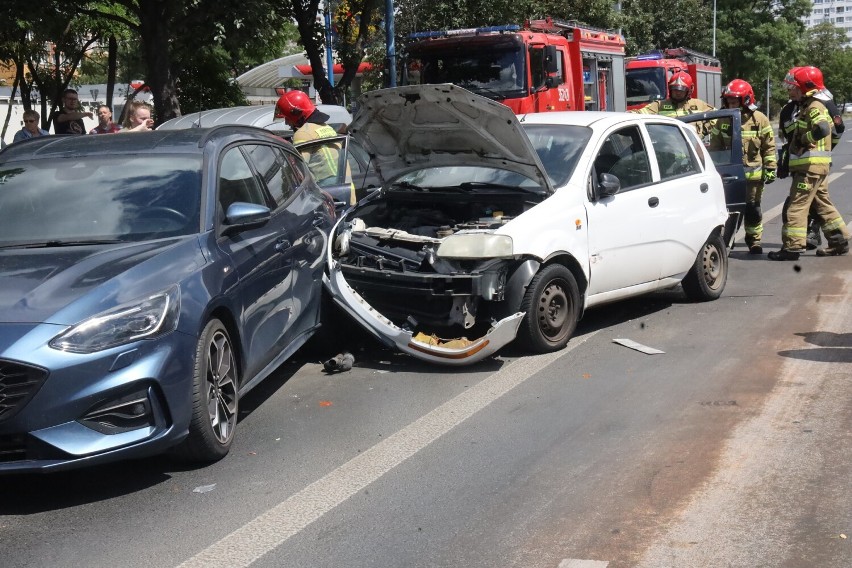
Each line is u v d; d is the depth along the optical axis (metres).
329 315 7.30
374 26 21.08
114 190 5.76
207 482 4.97
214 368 5.23
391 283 6.95
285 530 4.32
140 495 4.84
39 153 6.22
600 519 4.27
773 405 5.75
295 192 7.08
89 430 4.52
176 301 4.89
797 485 4.54
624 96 21.48
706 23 43.66
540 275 6.96
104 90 35.41
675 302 8.88
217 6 13.65
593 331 7.84
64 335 4.50
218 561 4.05
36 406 4.42
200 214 5.59
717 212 8.78
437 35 16.89
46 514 4.66
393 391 6.47
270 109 15.88
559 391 6.23
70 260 5.04
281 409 6.21
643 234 7.90
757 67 64.56
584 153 7.59
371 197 7.98
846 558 3.81
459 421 5.74
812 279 9.70
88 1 14.42
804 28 67.06
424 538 4.17
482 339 6.66
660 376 6.47
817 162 10.66
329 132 9.95
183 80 23.59
